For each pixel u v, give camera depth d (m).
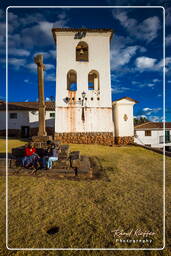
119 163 7.56
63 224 2.87
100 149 11.98
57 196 3.95
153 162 8.05
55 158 5.90
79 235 2.61
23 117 23.31
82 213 3.23
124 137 17.22
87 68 15.32
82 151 10.59
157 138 25.98
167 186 4.75
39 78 9.24
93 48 15.50
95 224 2.89
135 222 2.97
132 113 17.58
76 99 14.95
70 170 5.59
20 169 5.75
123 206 3.53
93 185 4.73
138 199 3.88
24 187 4.44
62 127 14.69
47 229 2.74
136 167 6.96
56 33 15.27
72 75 17.42
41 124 9.31
